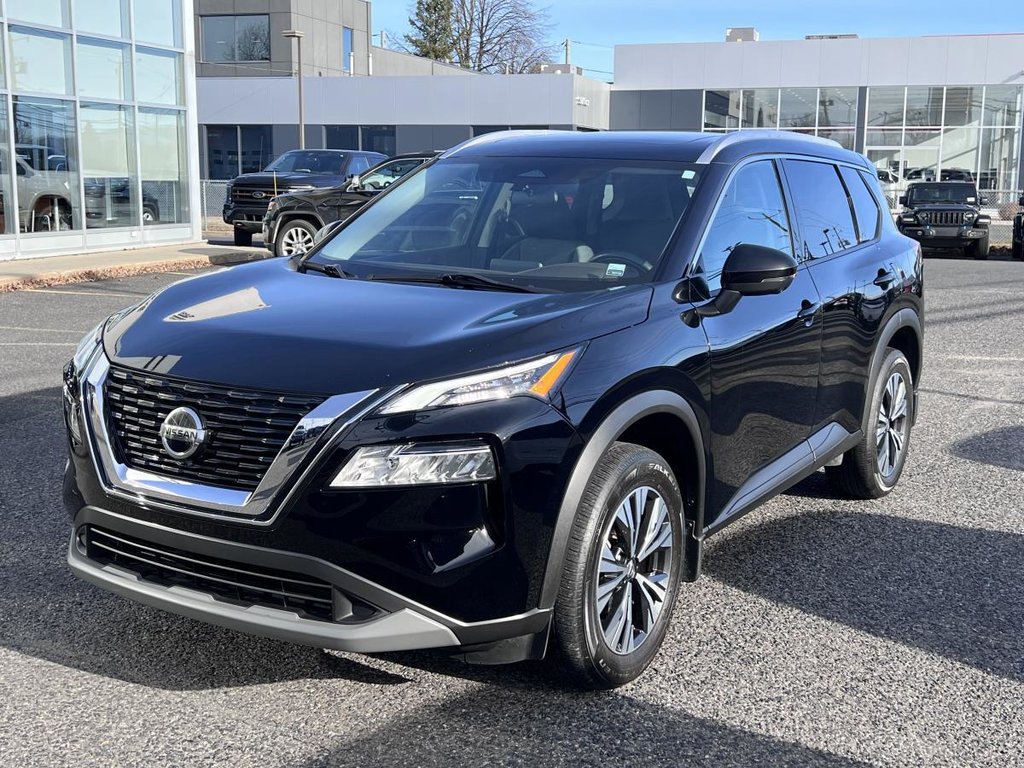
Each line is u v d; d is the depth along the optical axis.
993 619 3.96
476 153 4.69
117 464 3.10
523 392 2.95
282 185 19.41
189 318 3.38
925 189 24.39
